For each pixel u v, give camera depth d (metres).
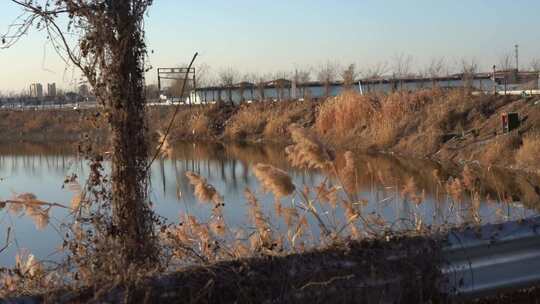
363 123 35.75
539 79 42.97
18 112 62.72
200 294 4.18
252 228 7.51
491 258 5.18
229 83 65.12
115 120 5.16
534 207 10.02
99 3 5.14
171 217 11.42
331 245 4.89
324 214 7.23
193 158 30.53
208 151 35.88
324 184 7.00
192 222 6.52
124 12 5.16
